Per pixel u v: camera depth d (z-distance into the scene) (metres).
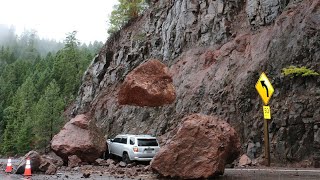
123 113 34.06
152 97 19.58
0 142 61.06
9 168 15.31
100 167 17.95
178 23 34.28
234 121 22.48
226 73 25.91
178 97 28.33
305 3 23.89
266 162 17.27
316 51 20.94
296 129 19.05
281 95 20.88
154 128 28.42
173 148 11.99
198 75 28.44
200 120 12.44
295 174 13.20
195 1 33.41
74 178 12.53
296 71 20.23
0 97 82.75
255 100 22.22
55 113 40.06
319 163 17.53
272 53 23.09
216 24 30.64
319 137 18.11
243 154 19.75
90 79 47.78
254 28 27.50
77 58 73.94
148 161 19.44
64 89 66.81
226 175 12.77
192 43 32.31
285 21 23.97
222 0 31.00
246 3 29.75
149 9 43.50
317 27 21.62
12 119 59.97
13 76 92.56
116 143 21.02
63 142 19.50
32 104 61.00
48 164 14.71
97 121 37.72
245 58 25.64
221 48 28.80
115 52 44.28
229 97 23.95
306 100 19.45
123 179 12.06
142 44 39.59
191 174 11.63
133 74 19.89
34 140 45.41
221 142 12.04
